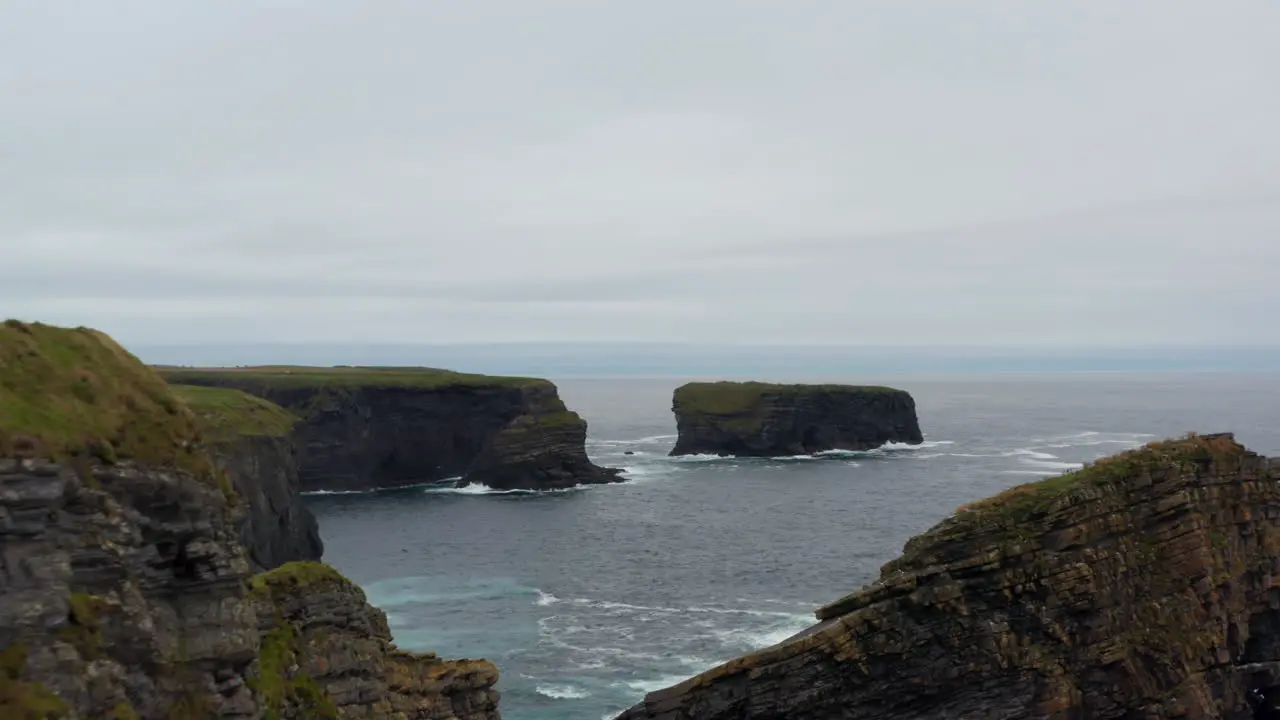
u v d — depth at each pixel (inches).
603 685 2802.7
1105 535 2198.6
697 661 3014.3
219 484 1163.9
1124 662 2068.2
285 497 4249.5
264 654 1314.0
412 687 1565.0
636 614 3599.9
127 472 1024.2
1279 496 2388.0
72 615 941.2
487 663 1733.5
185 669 1052.5
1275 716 2217.0
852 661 2127.2
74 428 993.5
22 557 915.4
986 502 2278.5
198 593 1088.2
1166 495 2267.5
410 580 4249.5
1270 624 2301.9
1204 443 2399.1
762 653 2170.3
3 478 909.2
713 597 3853.3
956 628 2126.0
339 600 1482.5
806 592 3922.2
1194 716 2036.2
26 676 889.5
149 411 1096.8
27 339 1040.2
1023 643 2101.4
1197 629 2132.1
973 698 2092.8
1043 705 2036.2
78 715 912.9
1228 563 2241.6
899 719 2126.0
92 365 1077.1
